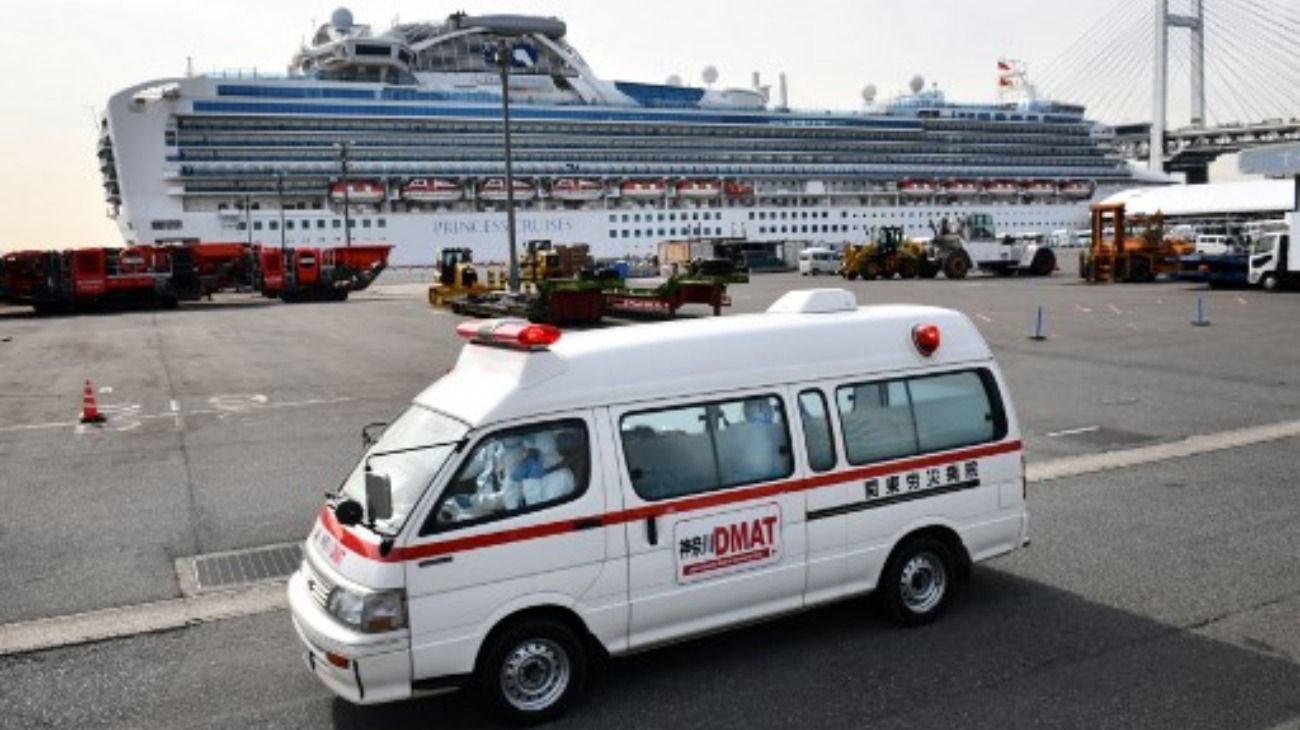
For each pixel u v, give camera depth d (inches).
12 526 384.8
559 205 3031.5
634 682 237.3
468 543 207.6
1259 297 1291.8
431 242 2878.9
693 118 3243.1
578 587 219.1
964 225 2004.2
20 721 229.0
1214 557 316.8
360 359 880.3
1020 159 3769.7
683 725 215.3
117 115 2581.2
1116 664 240.1
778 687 232.2
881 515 257.3
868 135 3503.9
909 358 267.1
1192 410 565.3
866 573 257.0
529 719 216.2
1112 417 551.8
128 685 246.4
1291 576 297.6
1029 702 221.3
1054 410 575.2
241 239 2667.3
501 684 213.2
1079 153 3887.8
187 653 265.0
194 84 2645.2
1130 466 440.5
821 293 273.0
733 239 2819.9
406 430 237.9
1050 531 349.1
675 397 232.4
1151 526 351.9
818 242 3208.7
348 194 2625.5
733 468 237.6
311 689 241.4
